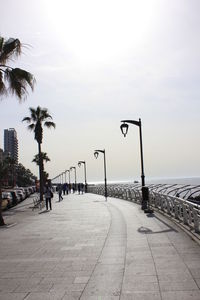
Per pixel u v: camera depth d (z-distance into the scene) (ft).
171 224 48.26
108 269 26.94
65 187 183.52
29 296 21.56
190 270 25.27
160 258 29.35
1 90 61.52
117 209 76.28
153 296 20.38
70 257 31.71
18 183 443.32
